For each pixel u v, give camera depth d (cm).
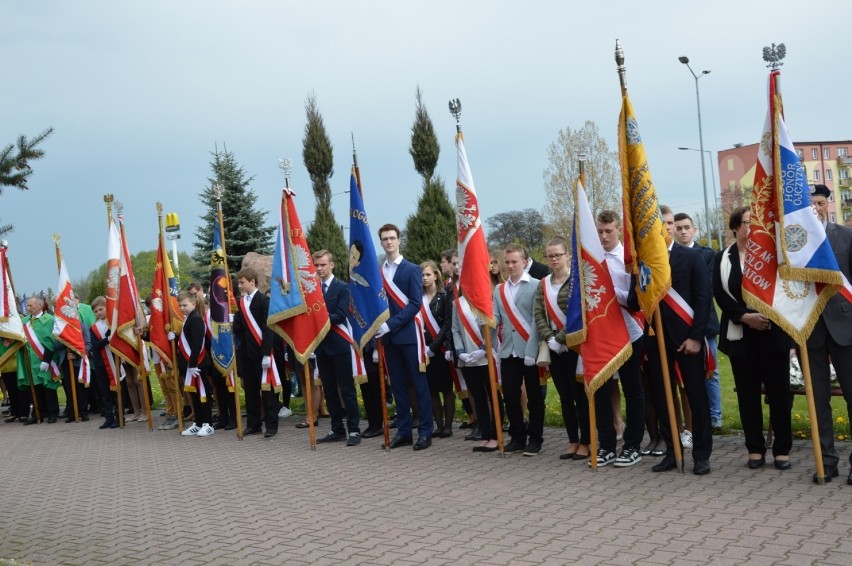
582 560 550
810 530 575
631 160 792
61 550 683
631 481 765
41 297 1647
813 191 754
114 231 1436
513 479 813
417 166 2606
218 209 1285
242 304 1227
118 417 1553
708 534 585
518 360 926
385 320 1023
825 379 724
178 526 732
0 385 1939
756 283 729
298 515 736
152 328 1391
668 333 784
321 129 2908
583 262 828
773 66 731
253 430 1272
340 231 2864
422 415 1026
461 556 580
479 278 934
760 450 775
